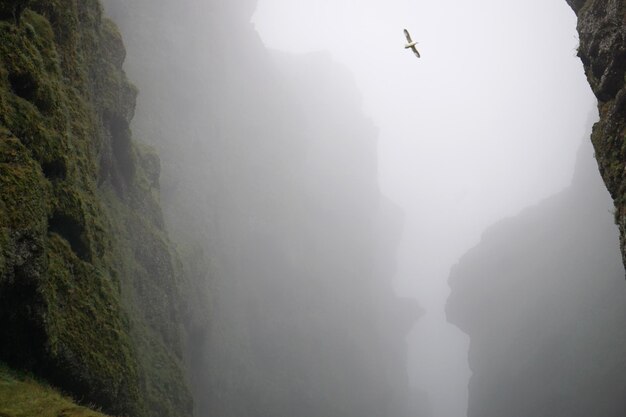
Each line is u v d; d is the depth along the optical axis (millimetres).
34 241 20578
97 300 27562
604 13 28750
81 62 33875
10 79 23016
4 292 19141
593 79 31094
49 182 24406
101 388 25719
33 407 16938
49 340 21859
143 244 47906
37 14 28047
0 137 20781
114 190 45781
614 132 27906
